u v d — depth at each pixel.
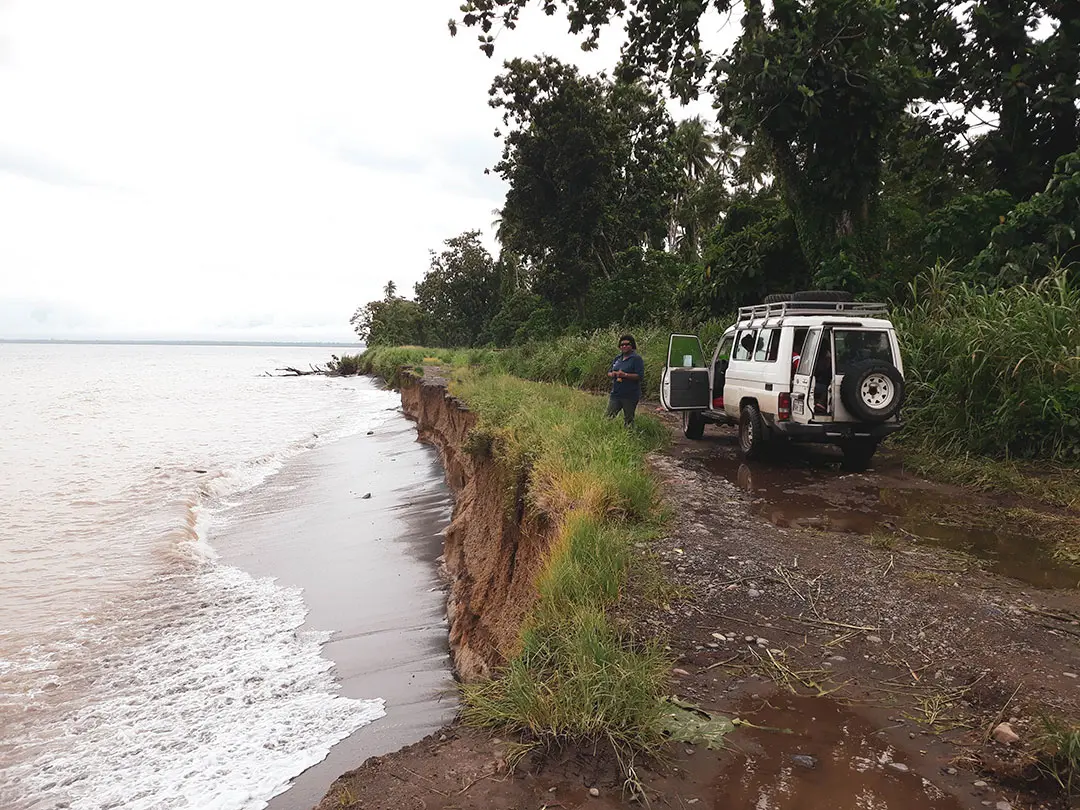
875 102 14.02
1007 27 14.13
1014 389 8.73
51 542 11.08
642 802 2.65
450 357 41.97
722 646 3.95
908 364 10.25
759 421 9.50
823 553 5.61
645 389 17.09
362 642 7.01
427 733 4.98
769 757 2.94
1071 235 11.27
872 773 2.84
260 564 9.95
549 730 3.03
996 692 3.43
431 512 12.11
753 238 18.55
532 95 32.53
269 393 49.75
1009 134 15.16
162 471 17.50
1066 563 5.43
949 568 5.31
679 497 7.38
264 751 4.95
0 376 77.75
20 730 5.48
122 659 6.79
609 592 4.42
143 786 4.62
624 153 33.81
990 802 2.66
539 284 36.81
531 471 6.79
